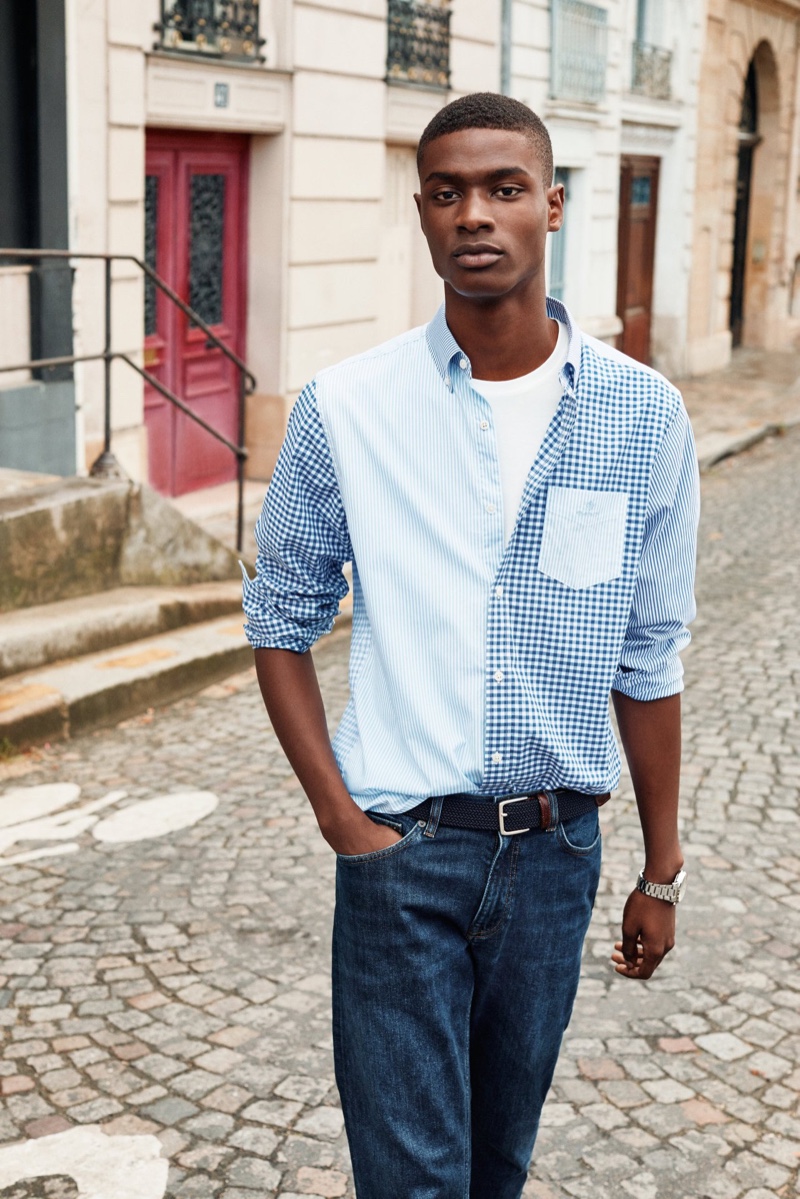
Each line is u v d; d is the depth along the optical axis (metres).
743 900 4.06
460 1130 1.87
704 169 19.08
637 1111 2.98
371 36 11.02
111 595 6.60
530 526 1.77
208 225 10.13
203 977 3.56
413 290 12.98
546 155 1.75
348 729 1.88
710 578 8.55
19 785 4.96
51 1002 3.42
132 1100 3.00
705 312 19.95
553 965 1.91
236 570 7.44
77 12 8.22
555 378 1.78
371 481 1.80
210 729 5.67
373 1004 1.85
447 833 1.82
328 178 10.80
